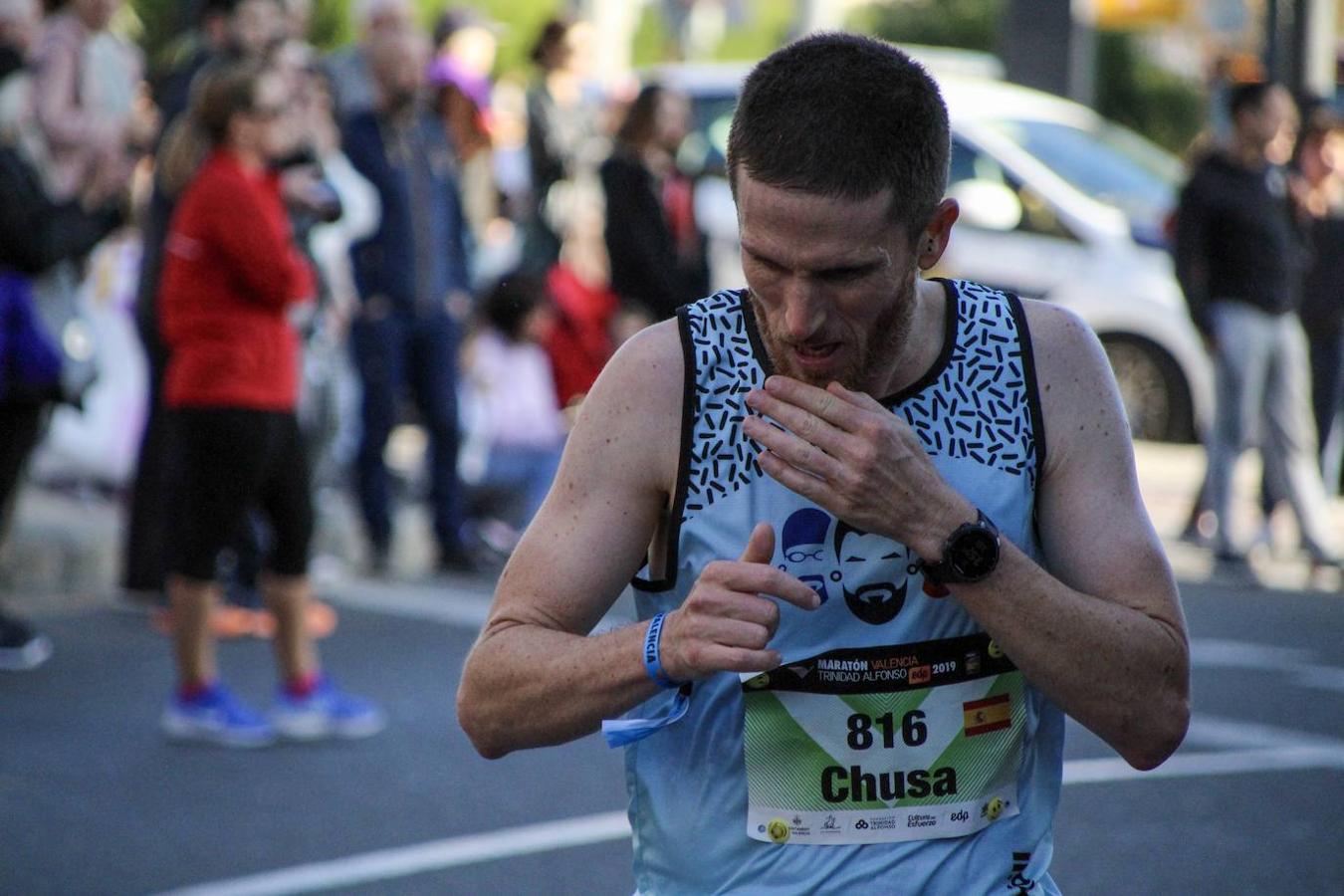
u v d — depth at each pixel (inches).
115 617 883.4
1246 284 1021.8
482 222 1131.9
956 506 240.8
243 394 669.3
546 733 249.8
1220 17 1659.7
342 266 995.3
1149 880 546.9
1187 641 252.7
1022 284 1386.6
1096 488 254.1
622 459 253.3
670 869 259.9
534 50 1199.6
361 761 664.4
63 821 590.9
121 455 1126.4
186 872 544.1
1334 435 1173.7
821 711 251.6
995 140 1424.7
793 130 228.1
